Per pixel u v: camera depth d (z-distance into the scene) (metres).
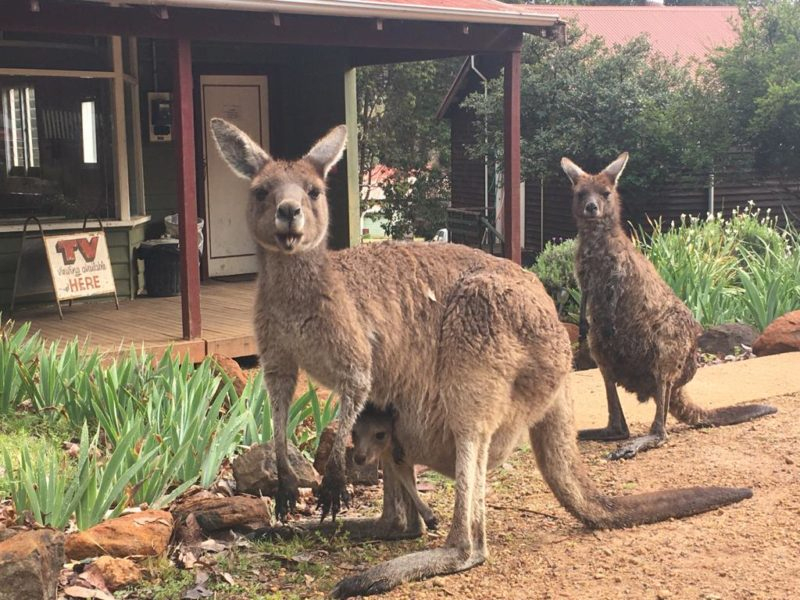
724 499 4.04
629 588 3.27
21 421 5.12
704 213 14.84
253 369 7.04
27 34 8.34
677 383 5.36
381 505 4.32
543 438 3.77
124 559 3.44
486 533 3.89
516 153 8.62
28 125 8.47
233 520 3.84
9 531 3.32
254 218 3.25
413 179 21.19
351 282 3.31
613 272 5.34
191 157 6.99
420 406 3.43
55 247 8.13
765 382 6.41
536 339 3.46
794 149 12.63
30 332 7.53
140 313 8.38
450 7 7.95
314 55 10.38
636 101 13.73
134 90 9.15
